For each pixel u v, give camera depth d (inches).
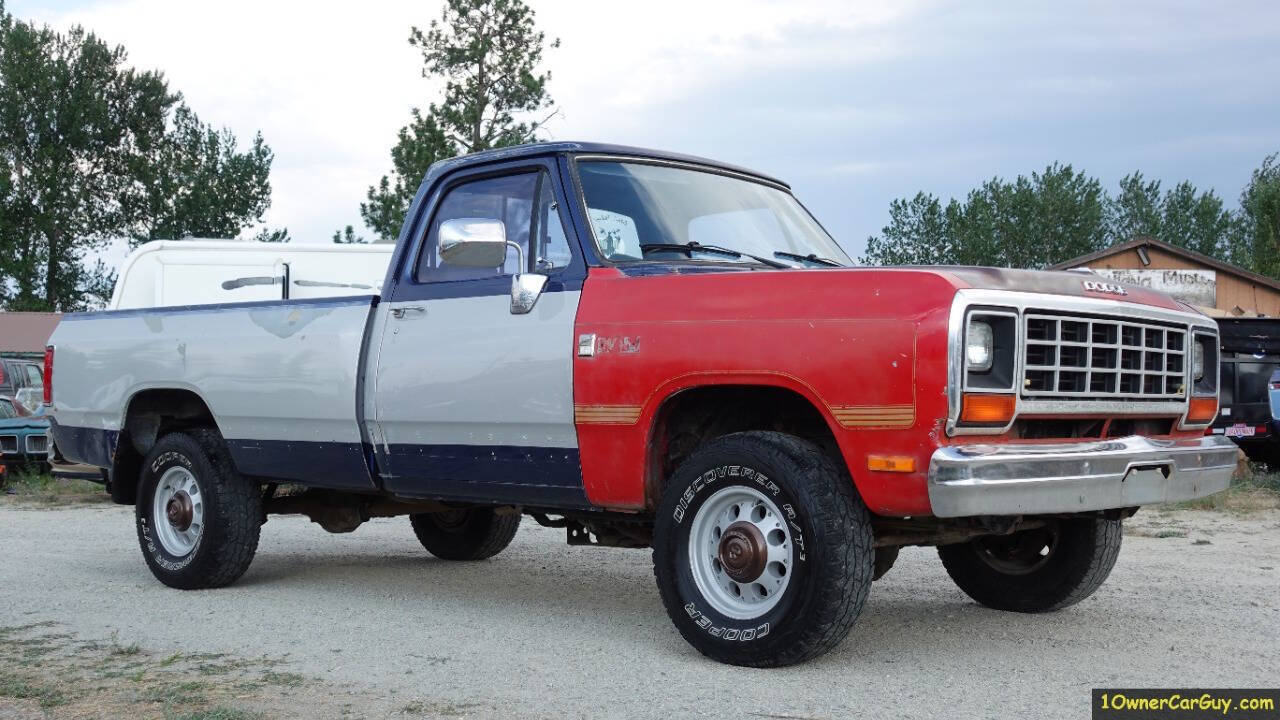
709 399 198.7
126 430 287.9
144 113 2118.6
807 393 175.3
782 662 181.0
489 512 307.1
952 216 2495.1
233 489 265.4
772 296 182.1
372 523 411.5
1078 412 179.5
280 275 435.8
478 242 204.1
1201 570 284.0
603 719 158.4
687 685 175.3
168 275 471.5
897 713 159.9
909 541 195.0
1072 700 166.4
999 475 164.1
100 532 390.9
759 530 183.5
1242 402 602.9
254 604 250.2
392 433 231.0
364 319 235.6
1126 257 1264.8
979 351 167.8
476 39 1149.7
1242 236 2640.3
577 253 207.6
